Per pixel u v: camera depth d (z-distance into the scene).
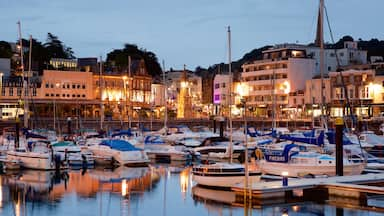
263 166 47.03
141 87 149.38
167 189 42.50
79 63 163.38
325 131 60.88
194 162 64.19
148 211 34.19
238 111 151.38
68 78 133.62
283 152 46.03
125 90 131.38
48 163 54.34
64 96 133.00
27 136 61.25
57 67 157.75
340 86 126.56
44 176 50.59
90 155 59.16
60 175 51.50
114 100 139.00
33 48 162.25
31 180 47.75
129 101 140.62
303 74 146.88
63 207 35.44
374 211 33.22
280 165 46.00
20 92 126.69
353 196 36.28
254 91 153.88
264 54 159.62
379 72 124.19
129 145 60.50
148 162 60.81
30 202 37.09
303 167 45.12
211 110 162.50
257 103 152.38
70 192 41.19
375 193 35.72
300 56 150.12
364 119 106.38
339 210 33.50
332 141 57.72
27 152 55.81
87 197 39.03
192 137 82.00
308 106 133.50
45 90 131.12
